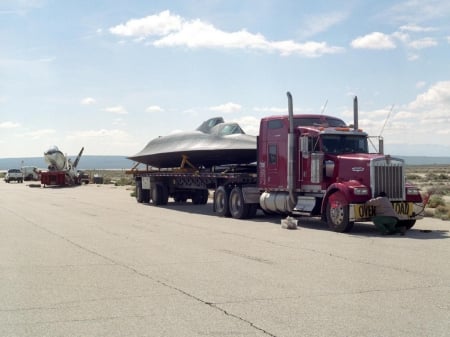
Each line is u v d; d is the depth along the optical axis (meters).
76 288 8.17
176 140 25.88
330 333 5.85
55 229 16.05
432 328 6.03
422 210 15.27
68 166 54.84
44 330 6.07
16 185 56.94
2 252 11.73
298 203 16.95
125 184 56.50
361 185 14.90
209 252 11.55
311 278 8.78
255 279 8.73
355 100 17.47
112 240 13.56
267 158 18.17
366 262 10.24
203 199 27.27
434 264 10.01
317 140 16.30
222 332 5.91
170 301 7.33
